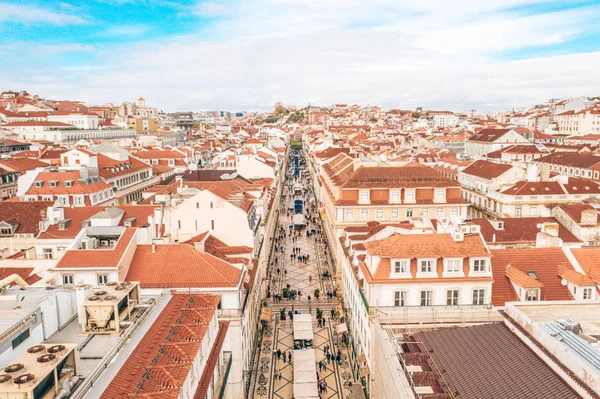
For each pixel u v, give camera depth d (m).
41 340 36.25
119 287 41.47
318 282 103.44
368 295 56.38
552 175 145.62
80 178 108.94
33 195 103.81
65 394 28.44
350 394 62.56
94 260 55.84
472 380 37.19
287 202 198.38
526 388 34.25
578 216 84.12
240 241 77.00
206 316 44.41
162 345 37.34
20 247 84.12
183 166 172.12
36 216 86.75
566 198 114.62
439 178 107.00
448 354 41.41
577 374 33.38
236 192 95.44
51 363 28.25
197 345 38.66
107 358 32.00
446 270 55.41
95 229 64.12
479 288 55.06
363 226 92.38
